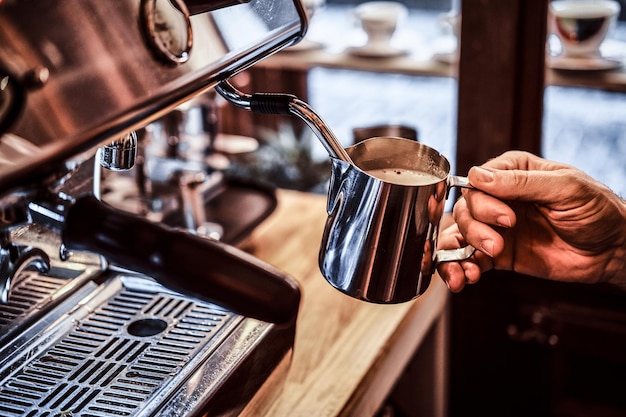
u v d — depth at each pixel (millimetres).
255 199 1517
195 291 674
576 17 1614
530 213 1043
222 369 887
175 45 635
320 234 1478
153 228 670
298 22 802
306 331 1182
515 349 1667
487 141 1556
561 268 1062
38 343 930
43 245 951
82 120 569
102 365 897
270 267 722
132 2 611
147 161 1398
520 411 1714
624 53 1680
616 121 2008
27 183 573
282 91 2275
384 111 2844
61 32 560
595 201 946
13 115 527
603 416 1649
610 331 1564
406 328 1217
